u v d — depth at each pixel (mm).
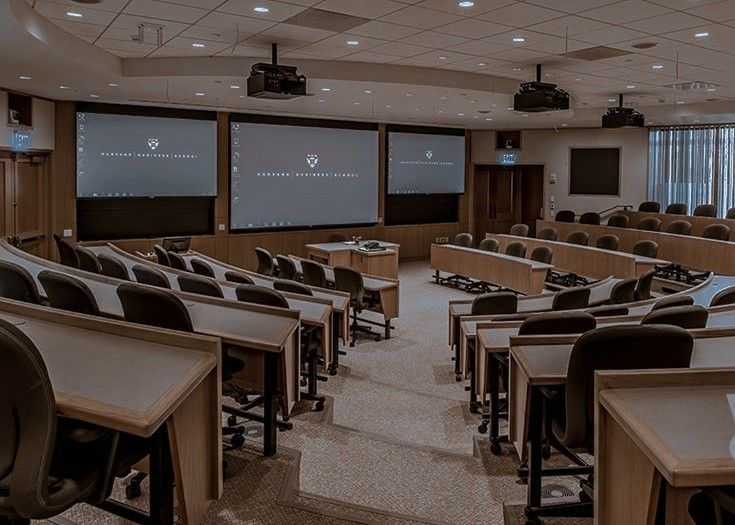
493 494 3166
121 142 10656
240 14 5762
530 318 3383
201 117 11391
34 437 1534
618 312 4480
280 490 2768
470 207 15359
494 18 5844
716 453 1387
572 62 7977
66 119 10211
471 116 12531
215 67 7789
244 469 2969
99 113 10414
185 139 11273
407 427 4633
